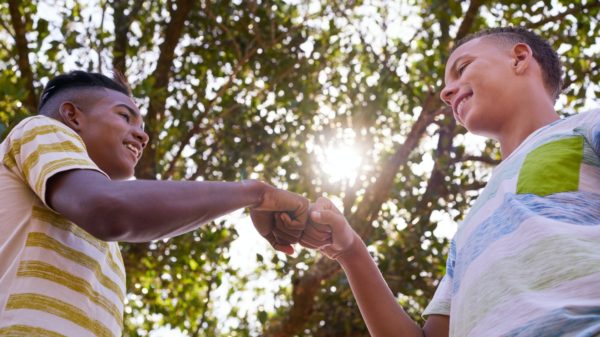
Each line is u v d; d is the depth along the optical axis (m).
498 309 1.63
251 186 1.99
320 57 7.19
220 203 1.82
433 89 6.81
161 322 7.70
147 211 1.66
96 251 1.95
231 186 1.92
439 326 2.15
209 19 7.15
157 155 6.93
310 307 6.76
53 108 2.15
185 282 7.20
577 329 1.47
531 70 2.14
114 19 6.91
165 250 6.94
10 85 5.65
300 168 7.09
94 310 1.89
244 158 7.01
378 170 7.11
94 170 1.77
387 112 7.30
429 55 6.87
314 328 7.07
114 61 6.93
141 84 6.31
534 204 1.76
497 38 2.22
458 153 7.01
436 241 6.67
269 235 2.26
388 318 2.23
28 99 6.42
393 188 6.80
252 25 7.12
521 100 2.10
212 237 6.88
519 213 1.75
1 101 6.16
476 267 1.76
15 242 1.84
